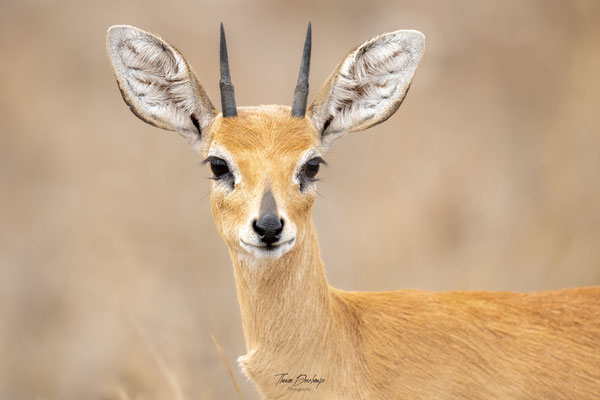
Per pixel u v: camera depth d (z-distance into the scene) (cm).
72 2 2478
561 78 1994
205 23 2350
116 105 2128
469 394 788
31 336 1387
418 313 829
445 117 1927
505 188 1647
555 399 788
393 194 1586
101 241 1484
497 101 2006
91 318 1362
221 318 1322
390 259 1417
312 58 2169
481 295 864
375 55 847
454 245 1532
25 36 2395
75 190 1777
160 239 1511
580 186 1552
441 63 2109
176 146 1802
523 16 2177
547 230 1458
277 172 764
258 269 779
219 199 786
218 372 1124
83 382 1265
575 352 802
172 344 1180
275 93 1948
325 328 788
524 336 810
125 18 2403
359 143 1797
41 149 1962
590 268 1381
